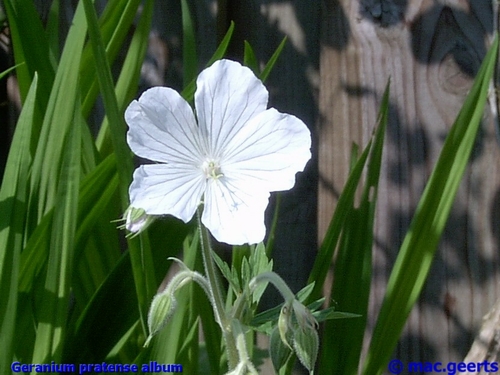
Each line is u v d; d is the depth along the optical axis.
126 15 0.31
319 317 0.26
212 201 0.24
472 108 0.30
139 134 0.23
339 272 0.32
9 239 0.27
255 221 0.23
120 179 0.28
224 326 0.25
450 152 0.30
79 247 0.30
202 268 0.31
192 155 0.24
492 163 0.36
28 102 0.28
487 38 0.36
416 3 0.36
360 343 0.31
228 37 0.32
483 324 0.33
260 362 0.36
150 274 0.28
